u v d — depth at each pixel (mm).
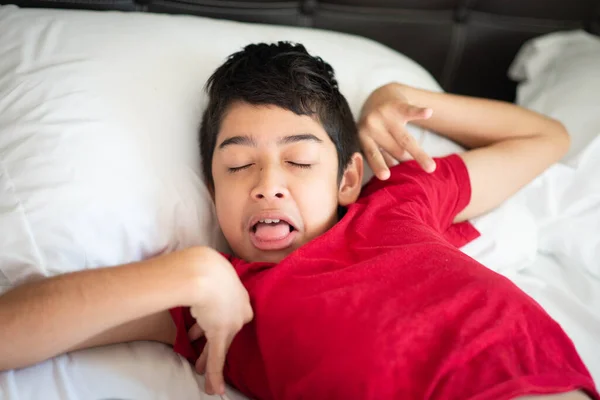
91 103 847
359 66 1128
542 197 1067
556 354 692
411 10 1356
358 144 976
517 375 643
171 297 646
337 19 1316
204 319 679
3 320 621
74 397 677
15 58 866
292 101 832
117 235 796
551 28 1462
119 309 634
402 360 647
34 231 740
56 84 845
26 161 772
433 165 895
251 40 1064
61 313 626
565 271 1057
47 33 904
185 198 865
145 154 852
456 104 1041
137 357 757
